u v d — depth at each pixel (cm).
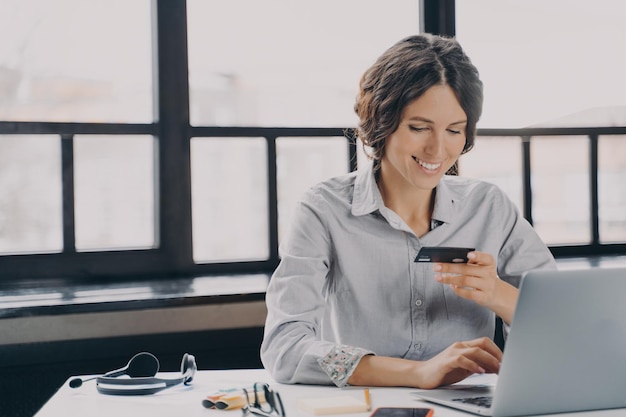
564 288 99
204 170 272
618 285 102
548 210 301
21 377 216
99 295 230
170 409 118
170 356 227
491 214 157
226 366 233
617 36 305
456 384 127
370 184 151
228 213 275
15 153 254
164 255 269
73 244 260
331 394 122
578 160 304
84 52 260
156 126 267
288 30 276
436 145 137
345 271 150
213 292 231
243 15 272
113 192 265
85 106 261
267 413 110
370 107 143
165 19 266
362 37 282
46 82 256
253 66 274
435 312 149
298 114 278
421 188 142
